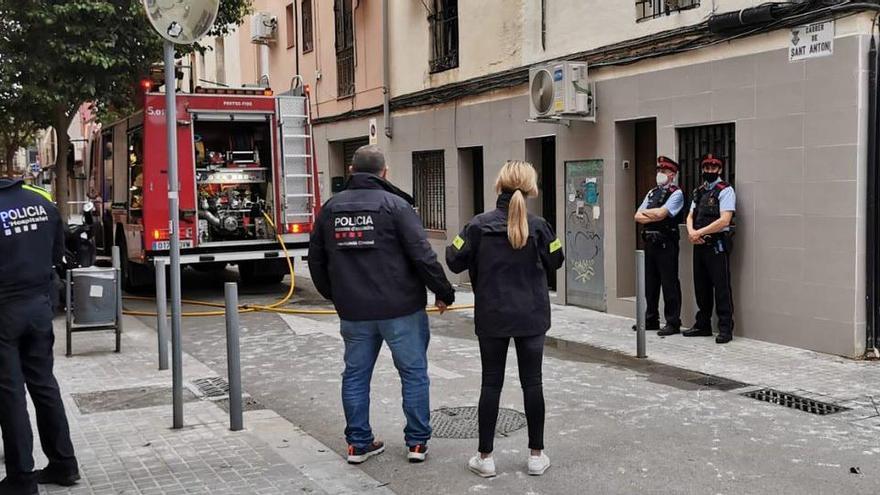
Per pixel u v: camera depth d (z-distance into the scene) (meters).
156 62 12.58
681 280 9.60
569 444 5.58
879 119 7.53
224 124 12.97
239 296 13.47
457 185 13.68
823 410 6.32
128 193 13.27
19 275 4.62
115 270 8.80
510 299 4.91
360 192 5.22
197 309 12.20
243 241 12.77
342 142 18.50
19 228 4.64
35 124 13.77
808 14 7.79
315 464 5.27
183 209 12.13
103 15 11.43
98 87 12.22
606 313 10.74
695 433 5.79
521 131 12.02
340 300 5.19
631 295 10.62
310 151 12.98
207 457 5.39
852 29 7.49
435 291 5.17
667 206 9.08
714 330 9.20
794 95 8.04
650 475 4.98
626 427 5.95
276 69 21.59
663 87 9.52
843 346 7.83
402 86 15.28
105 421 6.24
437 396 6.87
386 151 15.88
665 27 9.43
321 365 8.27
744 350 8.33
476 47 12.97
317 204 13.11
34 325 4.69
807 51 7.87
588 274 11.07
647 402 6.60
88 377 7.72
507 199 4.99
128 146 13.23
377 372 7.69
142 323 10.94
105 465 5.25
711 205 8.62
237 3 13.82
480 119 12.95
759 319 8.64
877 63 7.46
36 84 11.62
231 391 5.98
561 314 10.82
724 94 8.77
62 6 11.02
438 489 4.81
